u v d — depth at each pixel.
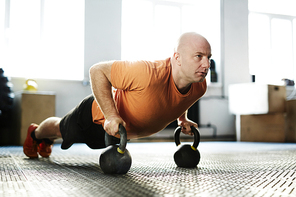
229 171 1.34
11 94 4.34
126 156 1.20
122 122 1.20
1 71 4.25
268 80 6.82
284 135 4.97
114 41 5.36
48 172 1.30
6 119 4.33
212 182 1.02
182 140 5.21
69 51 5.34
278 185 0.97
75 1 5.38
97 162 1.78
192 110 5.82
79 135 1.63
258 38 6.79
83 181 1.04
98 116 1.50
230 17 6.26
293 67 7.02
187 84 1.30
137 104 1.33
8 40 4.98
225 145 4.12
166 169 1.40
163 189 0.88
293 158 2.08
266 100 5.00
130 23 5.82
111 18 5.37
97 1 5.32
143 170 1.36
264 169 1.42
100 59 5.28
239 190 0.88
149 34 5.90
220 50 6.17
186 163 1.46
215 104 6.01
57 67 5.28
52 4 5.27
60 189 0.89
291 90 6.63
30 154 2.01
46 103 4.22
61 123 1.73
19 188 0.92
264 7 6.82
